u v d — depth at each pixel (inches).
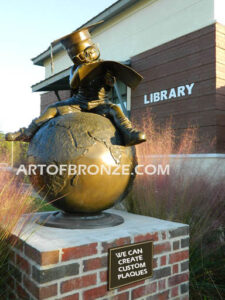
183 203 123.0
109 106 92.0
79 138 78.1
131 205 126.8
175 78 240.5
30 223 88.8
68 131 79.3
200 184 128.6
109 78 92.9
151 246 82.0
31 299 65.6
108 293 72.8
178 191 125.0
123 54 297.1
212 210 126.0
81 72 86.2
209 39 215.8
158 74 255.8
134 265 77.7
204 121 217.0
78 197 78.6
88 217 87.5
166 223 93.7
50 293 63.7
